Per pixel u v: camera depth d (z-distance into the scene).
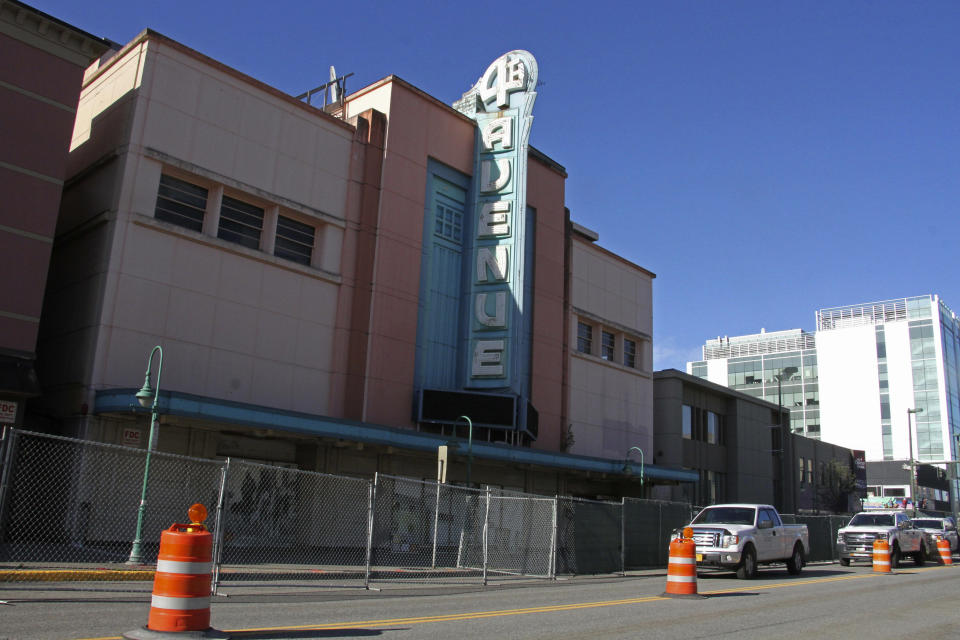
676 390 48.09
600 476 37.53
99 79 26.22
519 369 31.75
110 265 22.78
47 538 20.72
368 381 28.58
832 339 114.25
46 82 22.42
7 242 21.17
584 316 40.66
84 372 22.14
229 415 22.08
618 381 42.59
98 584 13.22
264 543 24.95
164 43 24.83
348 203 29.30
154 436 18.73
